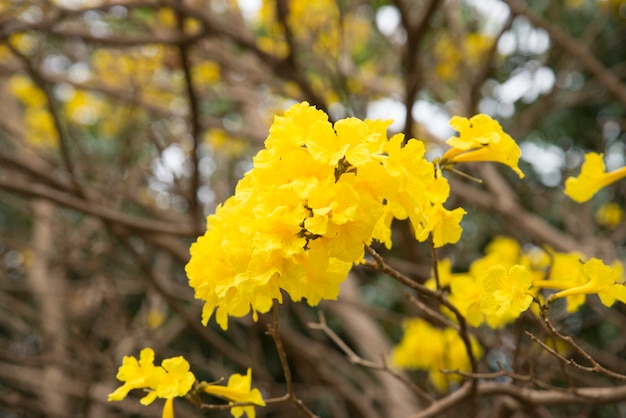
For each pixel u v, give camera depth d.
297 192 1.33
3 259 5.51
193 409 5.74
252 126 5.60
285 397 1.82
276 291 1.42
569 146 6.93
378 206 1.37
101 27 4.71
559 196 5.07
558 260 2.42
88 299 5.46
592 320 4.29
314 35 4.46
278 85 4.88
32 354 6.38
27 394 6.16
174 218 4.84
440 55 5.74
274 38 4.00
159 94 5.97
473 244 5.67
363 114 4.75
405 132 3.80
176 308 4.33
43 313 5.46
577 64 5.82
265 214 1.35
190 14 3.67
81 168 5.01
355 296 5.37
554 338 2.02
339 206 1.34
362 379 5.04
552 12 5.67
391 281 5.95
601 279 1.61
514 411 2.85
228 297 1.53
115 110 5.59
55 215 5.81
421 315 3.39
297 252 1.33
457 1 5.14
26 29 3.62
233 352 4.42
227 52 5.00
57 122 3.66
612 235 4.43
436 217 1.62
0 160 3.84
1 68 4.74
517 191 5.80
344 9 4.34
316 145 1.37
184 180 4.56
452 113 5.43
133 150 4.79
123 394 1.67
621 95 4.14
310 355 4.64
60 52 5.06
